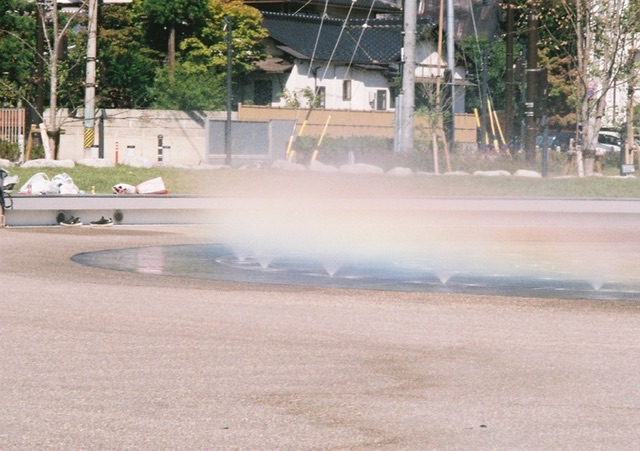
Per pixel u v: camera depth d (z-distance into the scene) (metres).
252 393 12.22
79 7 57.66
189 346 14.91
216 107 73.00
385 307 18.97
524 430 10.80
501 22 107.56
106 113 66.62
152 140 67.50
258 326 16.67
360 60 91.94
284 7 98.00
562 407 11.70
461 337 15.90
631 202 42.28
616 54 63.97
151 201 38.44
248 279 23.08
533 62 61.19
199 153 69.19
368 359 14.17
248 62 84.44
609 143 89.81
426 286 22.25
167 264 25.73
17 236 32.50
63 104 68.12
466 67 94.75
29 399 11.82
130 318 17.19
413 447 10.20
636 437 10.60
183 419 11.08
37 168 46.81
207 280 22.72
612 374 13.35
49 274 23.05
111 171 47.50
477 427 10.88
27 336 15.44
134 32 78.38
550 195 49.19
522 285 22.56
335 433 10.63
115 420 11.01
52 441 10.27
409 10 56.81
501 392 12.35
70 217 37.38
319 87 90.38
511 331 16.47
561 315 18.22
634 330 16.69
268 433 10.61
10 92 65.56
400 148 57.75
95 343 15.00
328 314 18.02
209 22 79.69
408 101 57.25
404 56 57.28
